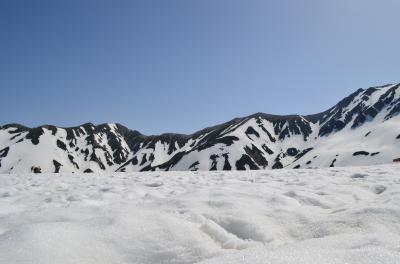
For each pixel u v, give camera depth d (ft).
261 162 563.89
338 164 479.41
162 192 33.78
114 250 13.57
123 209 20.53
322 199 25.04
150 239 14.38
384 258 9.73
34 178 63.77
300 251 11.03
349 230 15.46
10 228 18.12
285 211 19.24
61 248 12.87
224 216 18.04
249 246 14.39
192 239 14.46
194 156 580.71
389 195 25.77
